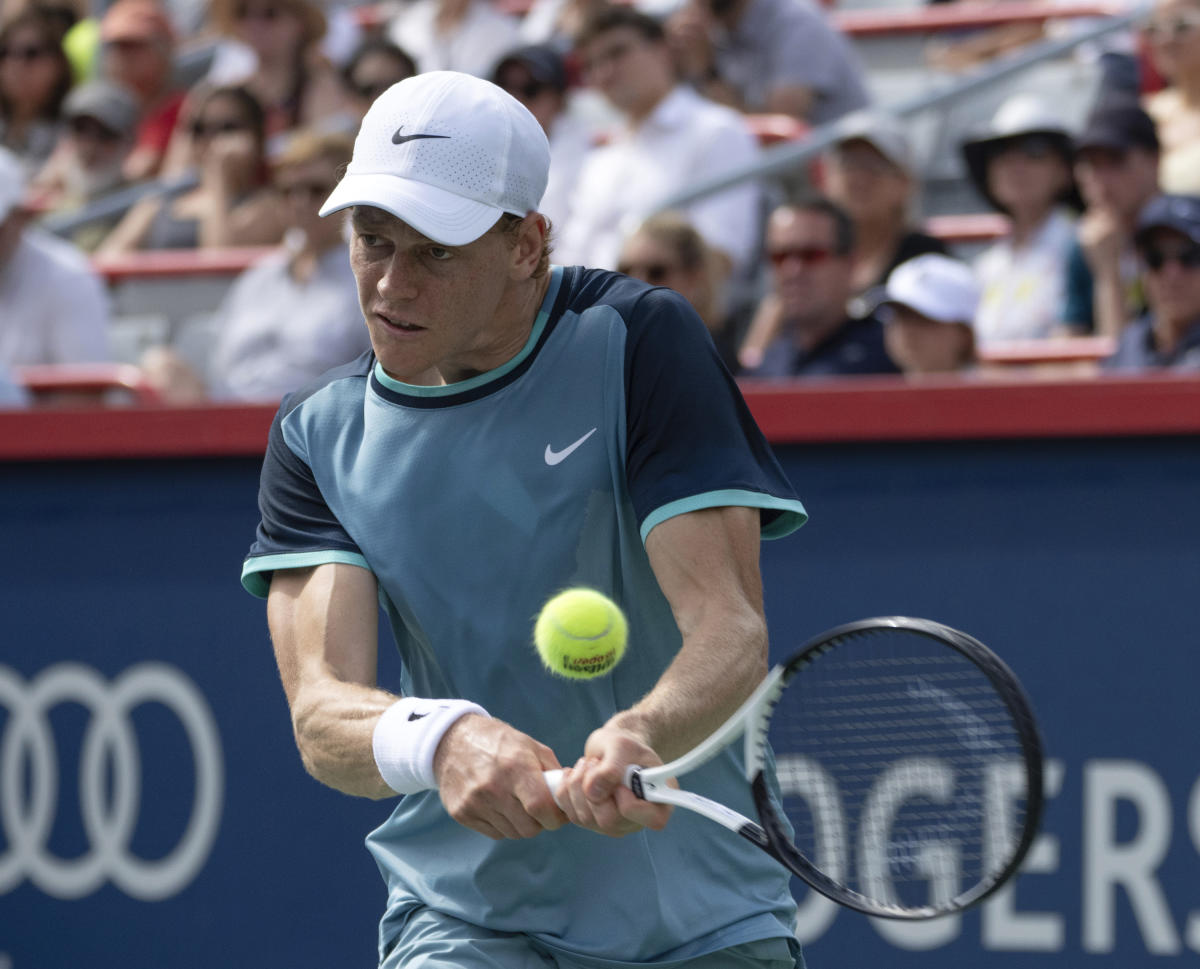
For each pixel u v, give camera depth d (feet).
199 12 105.70
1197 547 43.78
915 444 45.80
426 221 24.41
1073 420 44.62
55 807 52.06
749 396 46.80
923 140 79.10
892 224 62.39
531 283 26.89
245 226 75.56
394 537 27.50
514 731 24.88
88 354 67.15
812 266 55.77
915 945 44.04
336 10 93.25
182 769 51.03
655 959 28.02
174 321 74.02
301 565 27.94
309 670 27.35
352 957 49.14
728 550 25.75
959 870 42.39
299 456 28.45
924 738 33.71
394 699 26.20
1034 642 44.70
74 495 52.24
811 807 33.40
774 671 23.89
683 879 27.99
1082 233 62.59
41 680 52.42
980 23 84.69
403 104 25.30
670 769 23.65
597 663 25.09
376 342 25.54
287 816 50.01
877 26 86.17
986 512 45.27
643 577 27.48
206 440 51.03
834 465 46.32
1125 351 52.85
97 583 52.01
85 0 99.25
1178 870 43.19
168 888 50.93
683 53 77.05
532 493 26.99
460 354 26.84
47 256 67.00
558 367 27.02
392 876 29.89
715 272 55.67
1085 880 43.73
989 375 55.62
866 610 45.98
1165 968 43.06
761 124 73.72
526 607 27.22
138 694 51.55
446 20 85.25
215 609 51.03
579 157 71.00
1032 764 21.74
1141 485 44.24
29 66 89.56
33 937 52.13
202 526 51.21
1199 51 66.03
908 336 55.21
